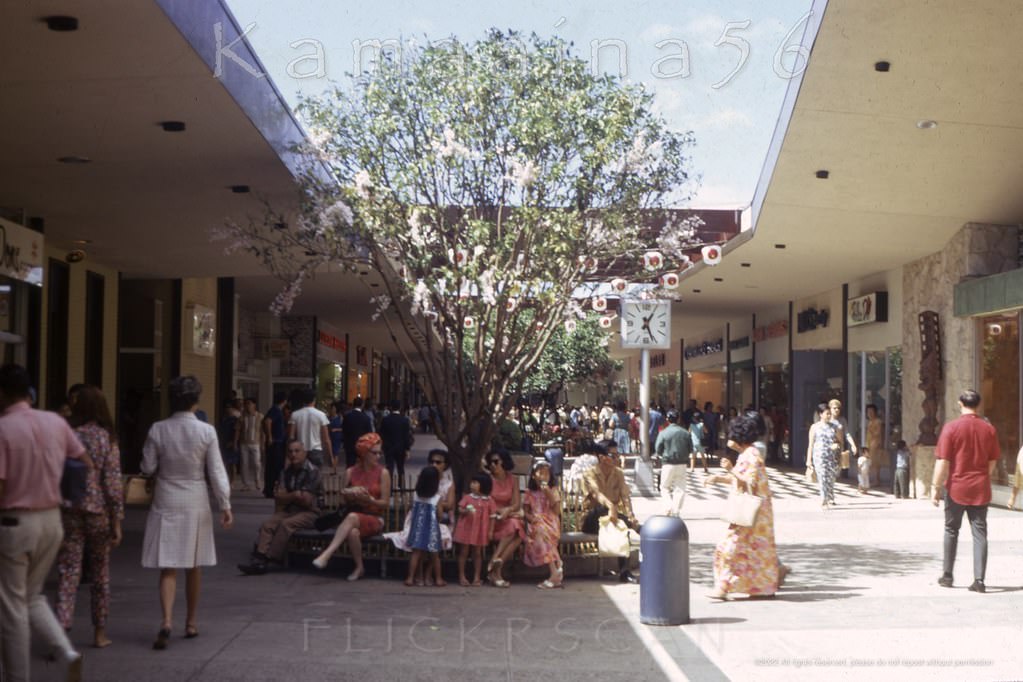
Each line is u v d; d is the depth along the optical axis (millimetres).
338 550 11938
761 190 20594
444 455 11555
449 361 13250
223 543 14117
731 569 10484
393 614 9555
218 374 28500
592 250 12867
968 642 8531
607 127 12656
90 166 13688
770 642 8500
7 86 10562
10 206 16125
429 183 13109
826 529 16500
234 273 23547
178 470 8023
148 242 19312
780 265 26469
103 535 7945
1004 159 17531
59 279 19859
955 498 11109
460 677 7305
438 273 12844
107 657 7629
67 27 9008
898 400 25828
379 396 66688
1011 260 21141
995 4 12789
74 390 9281
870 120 16297
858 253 24047
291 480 12227
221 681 7059
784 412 35625
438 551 11266
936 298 23047
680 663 7773
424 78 13086
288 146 13508
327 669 7430
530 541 11289
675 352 54406
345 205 12750
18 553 6422
